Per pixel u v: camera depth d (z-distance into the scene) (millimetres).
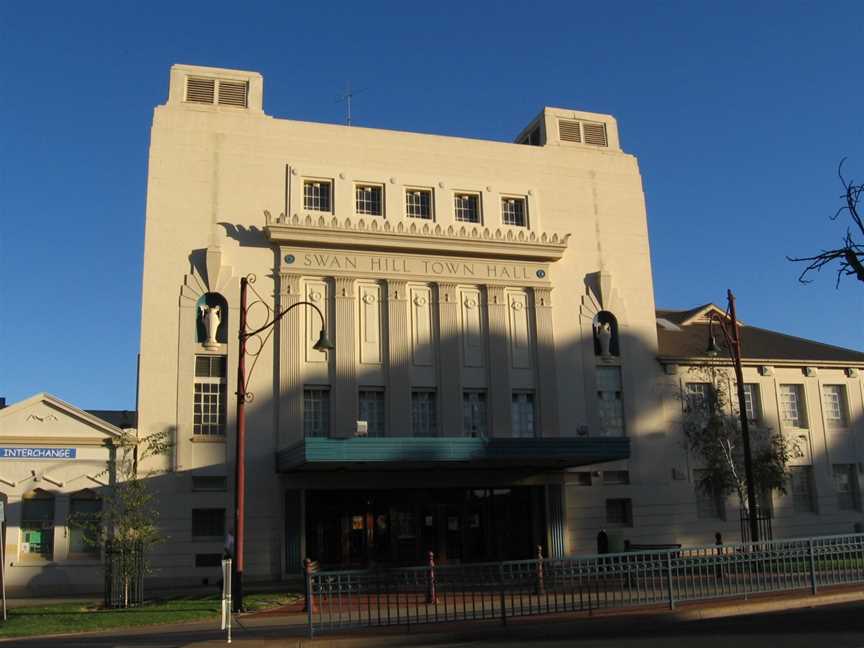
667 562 17750
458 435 33094
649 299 37594
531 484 33531
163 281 31484
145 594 26719
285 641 15234
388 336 33125
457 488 33156
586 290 36688
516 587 17047
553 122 38438
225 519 30359
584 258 37000
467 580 16969
